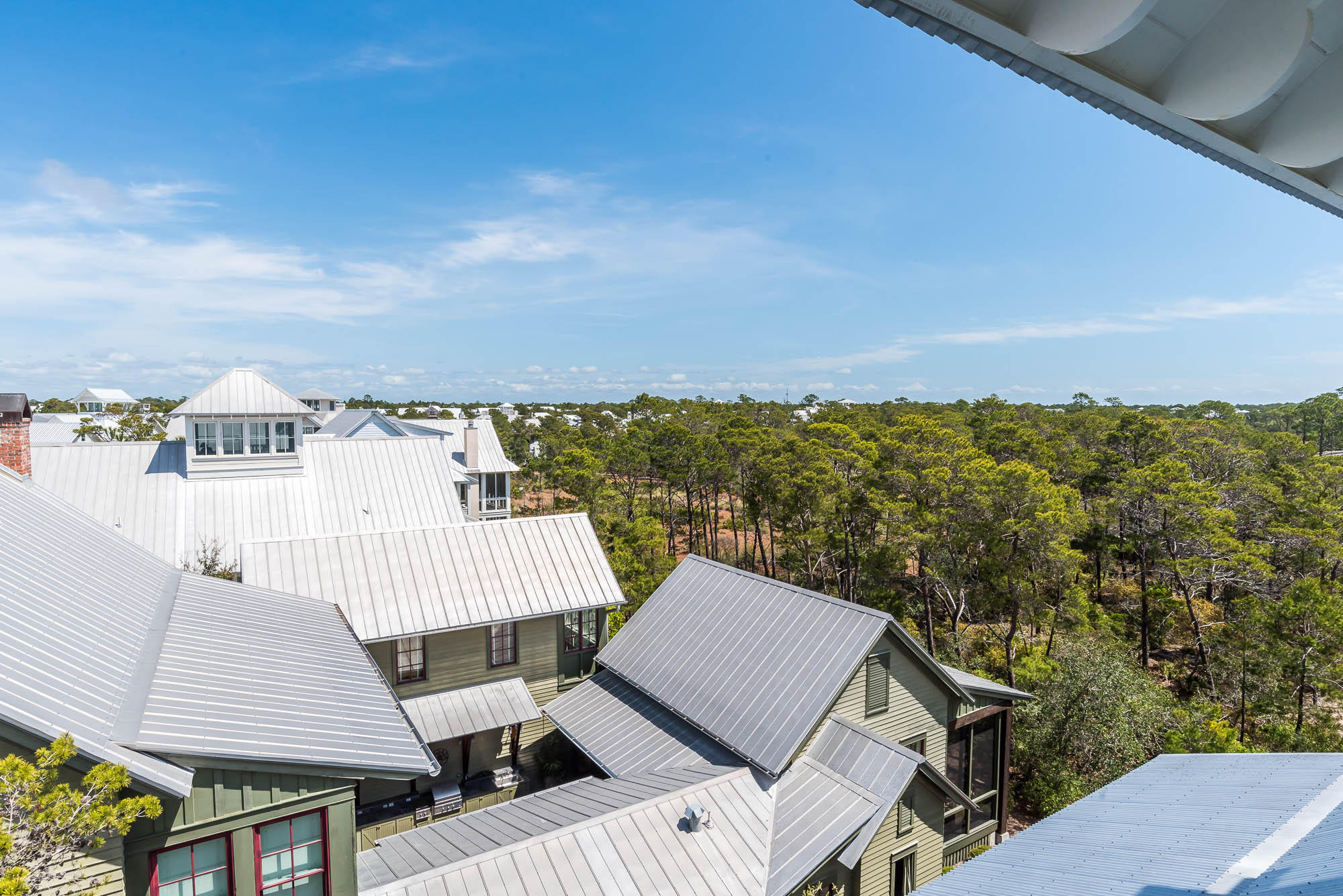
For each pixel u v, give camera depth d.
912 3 1.91
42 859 6.02
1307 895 4.88
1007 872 8.23
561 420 99.12
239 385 25.62
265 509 24.95
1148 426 41.81
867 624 14.23
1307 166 2.17
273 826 8.27
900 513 30.27
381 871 10.33
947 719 16.34
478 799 16.27
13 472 12.29
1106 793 11.05
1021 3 1.81
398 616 16.53
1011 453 44.66
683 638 16.61
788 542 34.56
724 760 13.27
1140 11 1.63
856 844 11.62
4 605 8.29
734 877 10.36
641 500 58.22
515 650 18.08
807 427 45.53
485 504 41.00
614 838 10.51
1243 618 26.78
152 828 7.40
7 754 6.64
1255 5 1.69
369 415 50.47
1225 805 8.84
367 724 9.61
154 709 8.03
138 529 22.58
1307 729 22.73
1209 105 1.97
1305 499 35.84
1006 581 28.73
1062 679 21.53
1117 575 41.38
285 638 11.59
